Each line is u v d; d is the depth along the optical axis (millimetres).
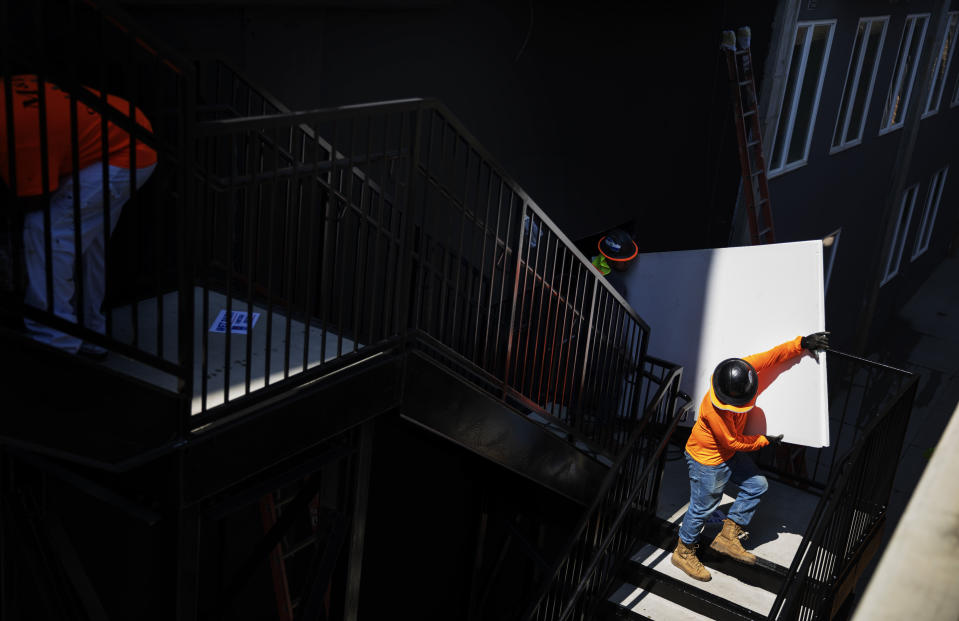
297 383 3660
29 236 3266
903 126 17812
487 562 8203
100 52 2689
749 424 6984
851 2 12898
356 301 3975
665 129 9844
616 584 6316
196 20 4746
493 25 7043
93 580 4414
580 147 8555
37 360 2635
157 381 3512
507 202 7820
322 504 5000
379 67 6090
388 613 7012
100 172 3348
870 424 5906
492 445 5047
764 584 6191
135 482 3387
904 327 21672
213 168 4996
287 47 5336
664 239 10570
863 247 17781
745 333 7223
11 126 2533
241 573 4246
